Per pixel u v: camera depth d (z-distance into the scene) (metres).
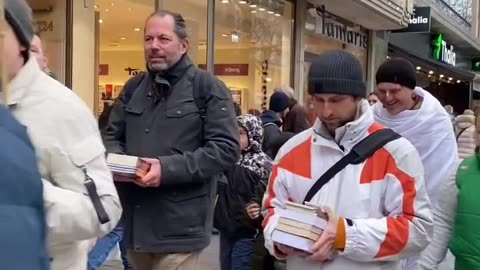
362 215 2.46
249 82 12.08
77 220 2.04
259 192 4.71
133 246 3.33
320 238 2.36
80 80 8.55
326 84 2.45
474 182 2.98
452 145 3.58
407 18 17.08
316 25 14.53
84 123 2.17
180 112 3.32
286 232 2.42
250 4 12.12
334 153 2.52
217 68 11.10
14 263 1.29
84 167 2.12
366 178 2.47
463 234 2.99
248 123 4.80
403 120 3.58
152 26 3.34
